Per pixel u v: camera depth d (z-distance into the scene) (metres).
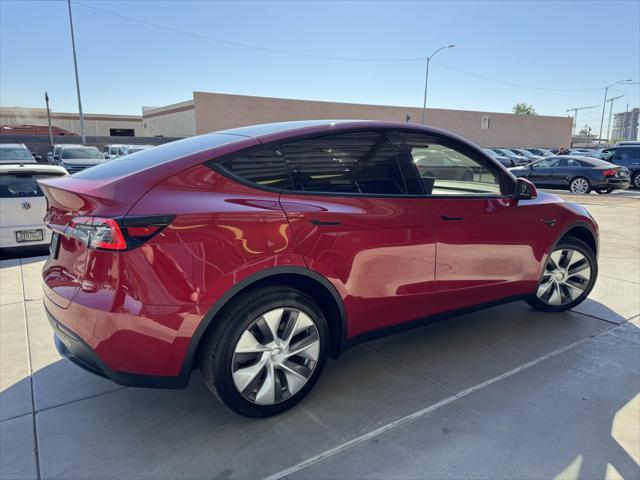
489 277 3.57
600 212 10.95
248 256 2.41
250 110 36.44
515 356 3.46
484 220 3.43
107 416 2.70
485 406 2.81
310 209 2.63
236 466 2.29
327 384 3.05
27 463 2.30
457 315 3.51
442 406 2.80
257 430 2.57
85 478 2.21
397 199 3.00
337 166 2.83
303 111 38.47
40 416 2.69
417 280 3.12
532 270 3.87
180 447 2.43
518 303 4.62
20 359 3.37
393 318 3.11
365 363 3.35
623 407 2.81
